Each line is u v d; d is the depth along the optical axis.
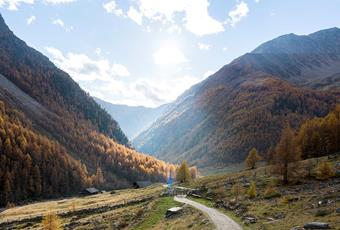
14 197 157.62
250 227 41.75
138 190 140.75
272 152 127.44
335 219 36.03
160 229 53.06
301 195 55.38
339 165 76.38
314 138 106.75
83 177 199.38
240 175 95.38
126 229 60.34
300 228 34.78
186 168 121.75
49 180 182.50
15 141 189.75
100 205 100.00
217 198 72.75
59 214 94.00
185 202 70.44
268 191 61.34
